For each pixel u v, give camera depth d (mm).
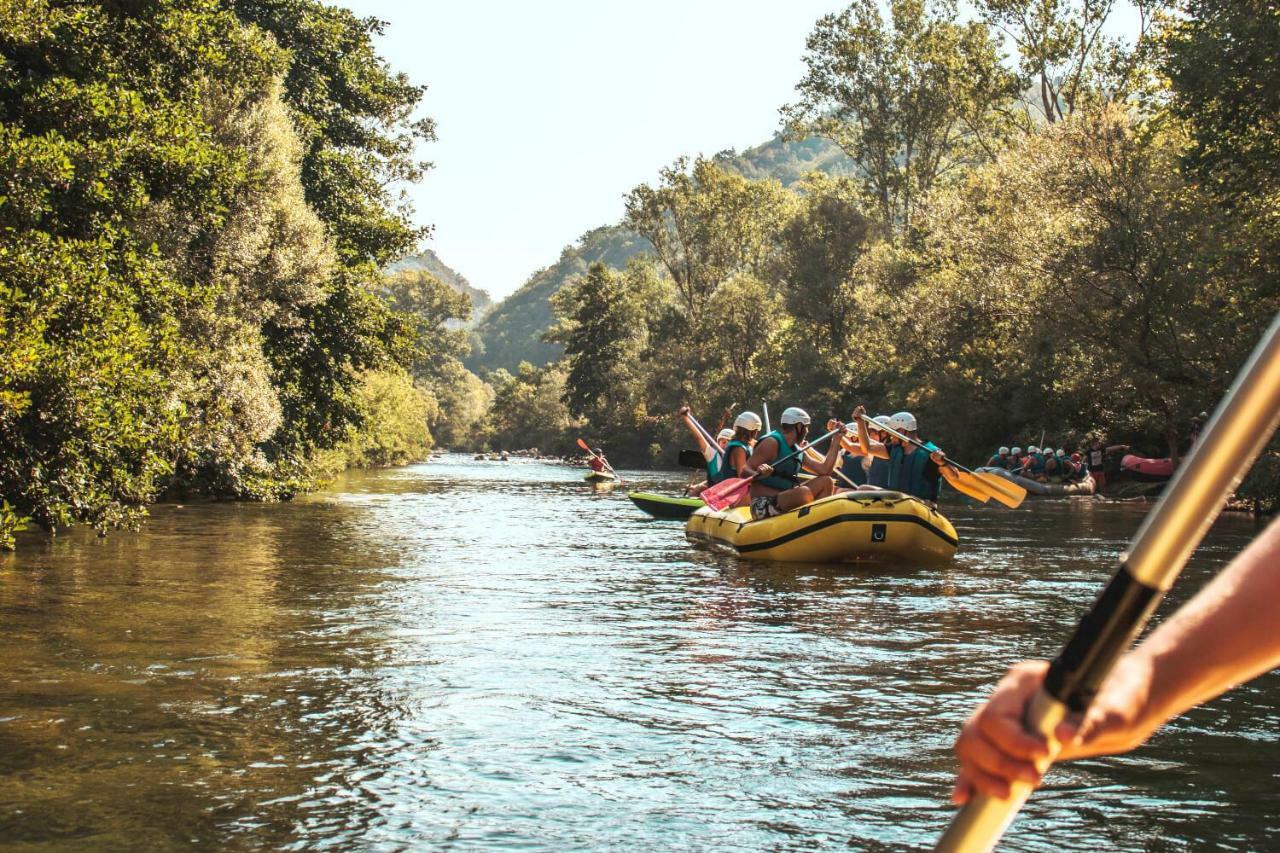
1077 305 27094
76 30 14688
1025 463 29141
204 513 19328
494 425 122500
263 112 21781
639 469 65688
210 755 4379
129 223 15641
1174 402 27625
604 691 5547
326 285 24375
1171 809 3814
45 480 12352
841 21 53281
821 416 45781
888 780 4145
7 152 12406
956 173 55719
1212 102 22828
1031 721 772
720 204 67812
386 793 3951
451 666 6105
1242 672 781
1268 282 22016
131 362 12742
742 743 4625
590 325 77500
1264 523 18656
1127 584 732
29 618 7570
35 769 4168
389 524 17625
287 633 7086
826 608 8398
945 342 35531
